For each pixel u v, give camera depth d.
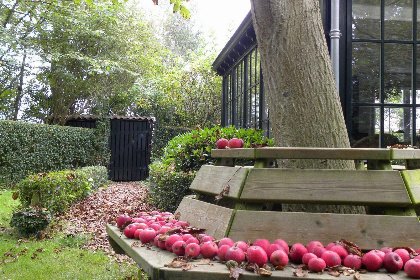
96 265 3.93
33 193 5.96
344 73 4.88
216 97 17.06
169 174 6.36
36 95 14.52
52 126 11.55
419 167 2.17
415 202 1.87
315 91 2.45
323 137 2.43
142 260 1.81
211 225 2.15
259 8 2.56
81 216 6.62
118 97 16.80
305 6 2.49
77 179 7.72
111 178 14.73
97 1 14.40
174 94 17.19
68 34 13.89
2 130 9.52
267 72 2.57
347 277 1.52
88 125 15.36
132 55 15.66
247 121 9.28
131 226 2.29
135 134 15.01
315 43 2.48
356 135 4.90
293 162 2.48
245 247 1.77
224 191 2.15
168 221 2.48
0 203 7.25
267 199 1.97
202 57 18.23
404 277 1.52
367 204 1.91
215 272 1.55
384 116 4.96
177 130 16.30
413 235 1.81
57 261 4.04
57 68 13.77
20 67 13.24
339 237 1.84
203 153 6.21
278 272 1.56
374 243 1.82
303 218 1.90
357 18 4.92
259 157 2.05
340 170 1.94
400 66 5.01
